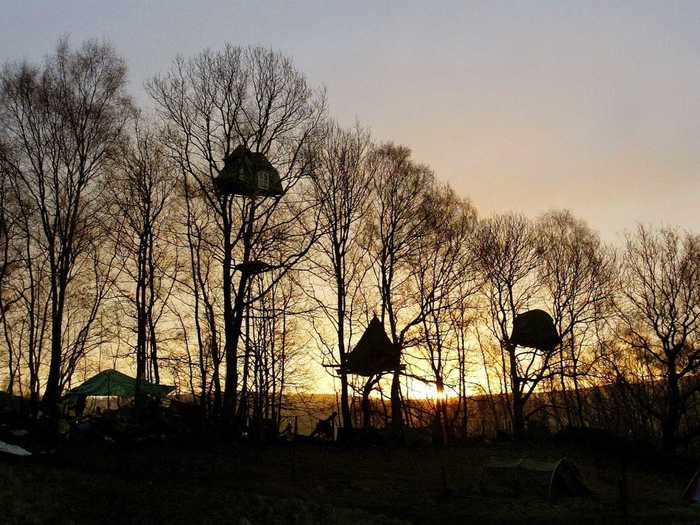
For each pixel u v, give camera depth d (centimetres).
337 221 4744
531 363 5403
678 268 5366
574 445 4528
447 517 2566
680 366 5278
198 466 2930
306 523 2244
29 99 3959
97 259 4466
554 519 2606
